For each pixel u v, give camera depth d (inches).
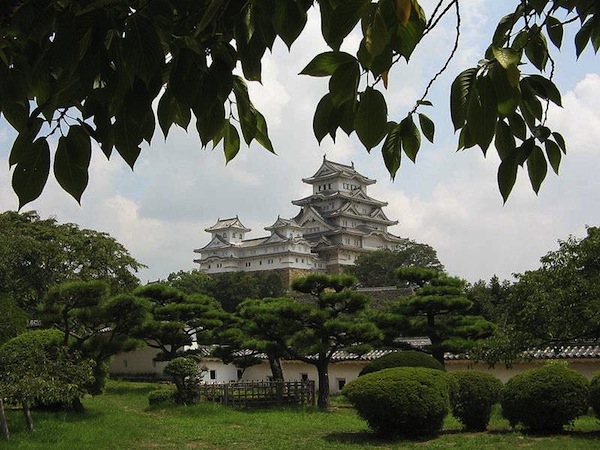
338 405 786.2
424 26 56.7
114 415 654.5
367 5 50.6
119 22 58.4
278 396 784.9
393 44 53.5
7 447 443.5
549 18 76.7
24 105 68.4
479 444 450.9
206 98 62.8
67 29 54.6
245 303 861.8
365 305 746.8
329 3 59.7
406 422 491.2
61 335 650.2
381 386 498.6
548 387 479.8
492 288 1184.2
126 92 59.4
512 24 73.6
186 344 961.5
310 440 510.0
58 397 497.7
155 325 863.7
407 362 668.7
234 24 64.9
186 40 61.2
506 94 53.8
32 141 59.9
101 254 1117.7
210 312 928.9
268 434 547.8
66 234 1124.5
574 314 506.6
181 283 1833.2
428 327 765.3
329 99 62.1
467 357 746.2
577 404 477.1
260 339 800.3
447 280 792.3
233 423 622.5
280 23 59.2
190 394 765.9
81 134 61.1
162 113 67.3
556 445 427.8
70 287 644.7
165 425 601.6
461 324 778.2
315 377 964.6
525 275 552.1
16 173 59.9
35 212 1155.3
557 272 523.2
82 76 55.5
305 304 746.2
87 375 534.0
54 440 484.1
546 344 550.6
